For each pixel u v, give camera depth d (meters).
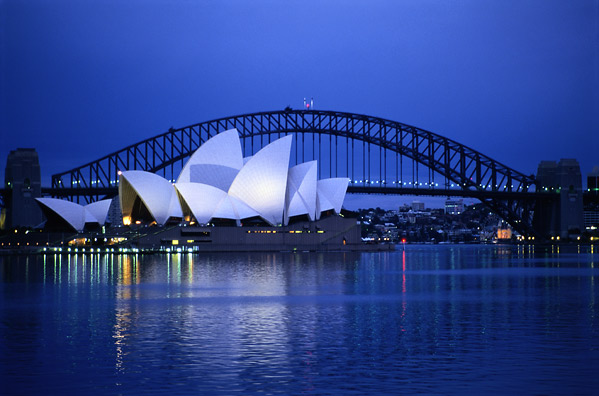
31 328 47.53
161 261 138.50
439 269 118.19
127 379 34.00
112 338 43.78
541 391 32.09
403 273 104.50
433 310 56.94
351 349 40.53
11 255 166.38
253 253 187.38
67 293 70.44
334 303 61.75
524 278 94.50
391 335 44.88
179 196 187.62
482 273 106.19
